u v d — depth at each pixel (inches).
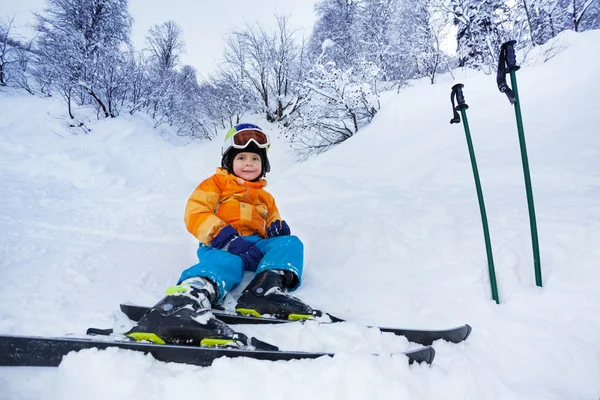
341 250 100.6
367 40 455.2
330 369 42.5
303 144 354.6
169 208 185.9
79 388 41.3
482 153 177.2
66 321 58.3
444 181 164.7
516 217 101.3
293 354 46.4
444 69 381.1
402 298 69.7
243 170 96.0
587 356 48.3
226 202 90.0
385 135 250.8
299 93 390.6
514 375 46.7
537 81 227.5
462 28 351.3
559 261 72.0
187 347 46.6
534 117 191.9
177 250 110.1
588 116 171.8
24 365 44.8
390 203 150.3
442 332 54.2
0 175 247.3
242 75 473.1
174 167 354.0
